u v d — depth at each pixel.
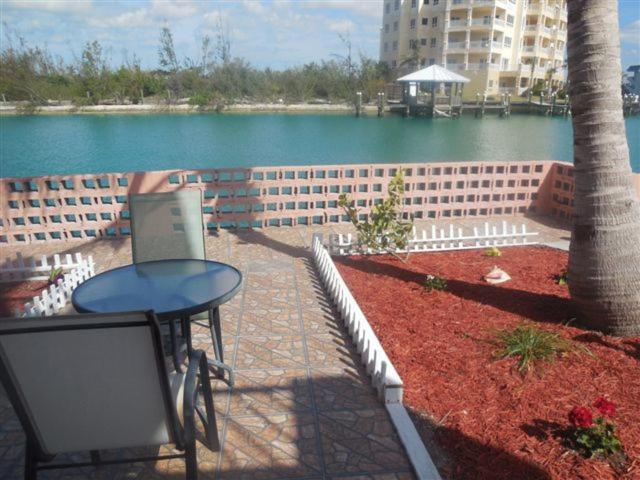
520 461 2.93
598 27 4.01
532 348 4.15
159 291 3.32
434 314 5.09
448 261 7.04
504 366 4.01
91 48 50.03
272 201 9.07
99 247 8.03
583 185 4.28
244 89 53.53
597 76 4.06
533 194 10.05
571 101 4.30
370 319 5.00
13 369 2.12
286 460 3.00
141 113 46.41
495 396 3.62
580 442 2.96
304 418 3.41
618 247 4.20
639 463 2.89
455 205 9.73
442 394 3.66
